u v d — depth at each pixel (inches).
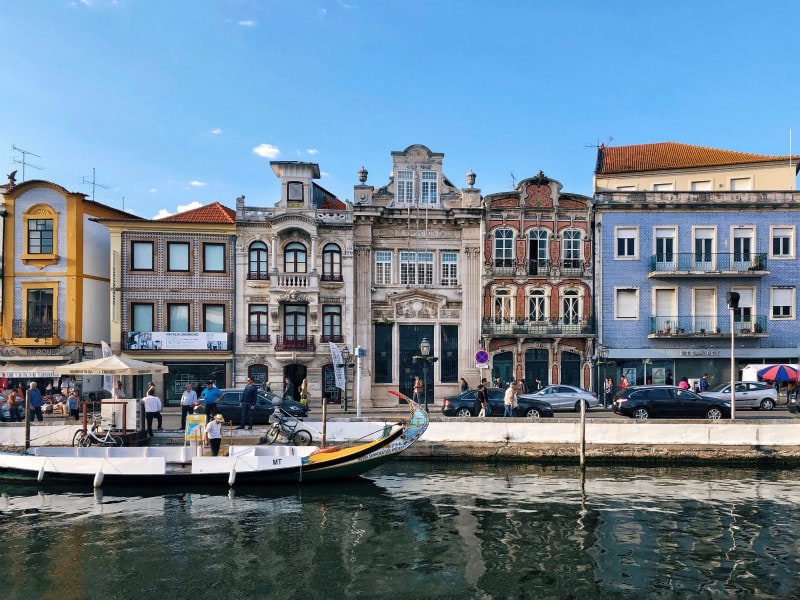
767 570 463.8
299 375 1311.5
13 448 837.8
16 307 1277.1
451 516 598.2
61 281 1277.1
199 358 1275.8
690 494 675.4
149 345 1262.3
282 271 1307.8
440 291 1350.9
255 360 1291.8
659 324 1322.6
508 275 1334.9
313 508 625.9
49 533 548.1
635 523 573.3
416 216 1344.7
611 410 1114.7
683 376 1315.2
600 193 1348.4
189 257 1300.4
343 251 1326.3
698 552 500.7
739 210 1332.4
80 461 697.0
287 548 513.0
